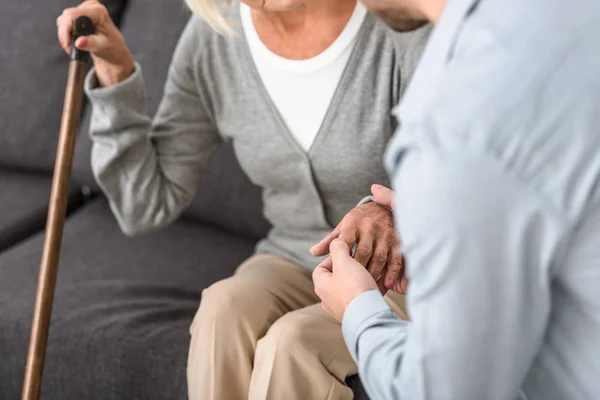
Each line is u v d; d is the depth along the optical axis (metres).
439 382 0.73
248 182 1.69
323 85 1.28
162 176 1.45
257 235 1.71
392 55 1.24
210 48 1.37
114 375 1.33
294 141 1.31
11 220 1.75
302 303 1.31
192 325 1.24
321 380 1.12
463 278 0.68
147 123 1.41
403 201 0.69
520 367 0.72
